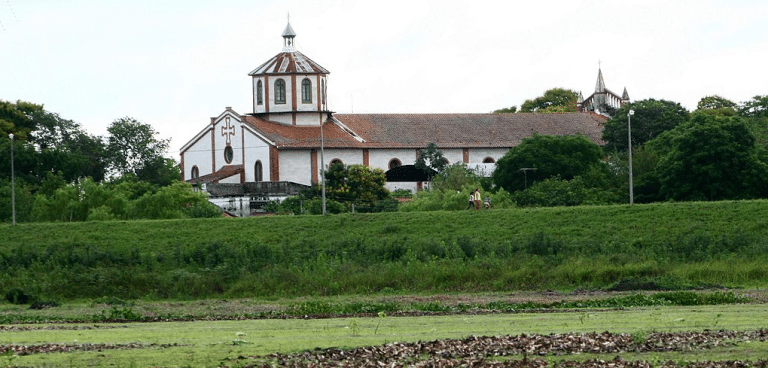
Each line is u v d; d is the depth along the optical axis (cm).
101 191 12350
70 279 7588
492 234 9331
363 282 7531
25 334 4772
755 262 7688
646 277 7475
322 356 3772
